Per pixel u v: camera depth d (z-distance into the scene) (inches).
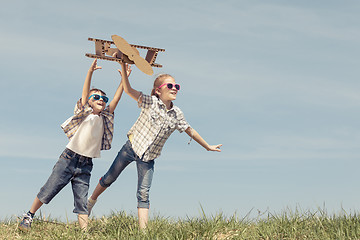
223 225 200.8
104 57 199.3
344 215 201.0
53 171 214.7
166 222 219.6
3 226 225.6
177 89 217.0
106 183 232.2
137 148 213.2
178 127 220.2
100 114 221.5
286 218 204.1
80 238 196.9
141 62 202.4
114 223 226.1
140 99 209.9
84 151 215.3
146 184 213.8
